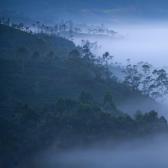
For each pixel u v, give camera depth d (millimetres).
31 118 82625
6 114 87125
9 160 74688
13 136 78000
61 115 82938
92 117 82188
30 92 103500
